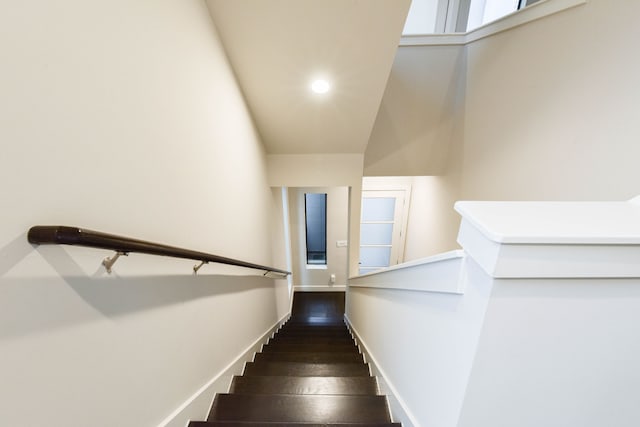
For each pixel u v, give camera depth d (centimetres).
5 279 41
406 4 127
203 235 116
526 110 172
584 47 131
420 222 401
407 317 107
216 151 131
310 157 284
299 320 407
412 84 275
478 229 50
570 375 54
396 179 437
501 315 51
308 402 120
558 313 50
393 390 118
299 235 470
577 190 135
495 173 205
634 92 109
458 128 270
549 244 45
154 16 79
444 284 69
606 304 49
